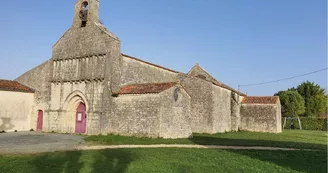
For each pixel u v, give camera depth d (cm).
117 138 2314
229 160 1380
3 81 3228
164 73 3581
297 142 2414
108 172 1084
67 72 3030
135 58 3034
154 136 2431
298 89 6925
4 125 3027
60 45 3155
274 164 1316
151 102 2506
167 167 1180
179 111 2661
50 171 1096
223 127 3759
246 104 4372
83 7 3120
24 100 3238
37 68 3369
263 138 2792
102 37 2833
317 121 5394
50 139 2244
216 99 3584
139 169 1132
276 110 4109
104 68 2745
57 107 3030
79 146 1806
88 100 2791
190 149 1748
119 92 2688
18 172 1073
